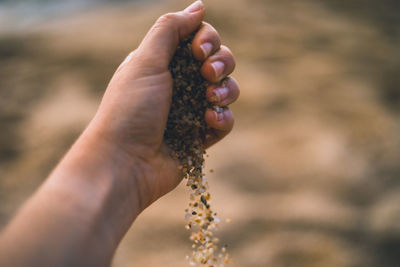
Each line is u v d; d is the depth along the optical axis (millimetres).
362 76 1831
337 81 1762
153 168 403
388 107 1575
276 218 992
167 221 999
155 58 405
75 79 1788
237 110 1515
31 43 2139
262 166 1200
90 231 344
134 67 406
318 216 987
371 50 2111
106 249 348
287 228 960
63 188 353
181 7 2598
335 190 1096
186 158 420
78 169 369
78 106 1565
